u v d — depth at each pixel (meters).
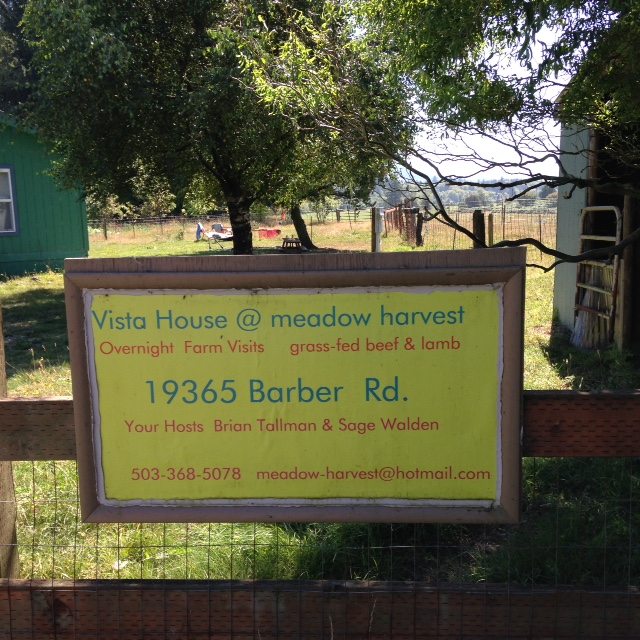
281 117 10.81
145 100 11.55
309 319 2.29
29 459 2.52
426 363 2.29
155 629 2.51
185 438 2.37
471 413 2.30
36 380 7.60
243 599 2.49
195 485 2.38
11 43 20.12
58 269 19.08
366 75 6.54
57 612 2.53
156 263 2.29
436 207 6.05
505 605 2.45
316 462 2.35
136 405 2.36
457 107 5.32
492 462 2.32
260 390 2.33
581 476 4.73
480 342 2.27
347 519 2.36
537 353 8.66
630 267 8.05
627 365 7.58
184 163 13.09
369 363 2.30
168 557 3.72
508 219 25.17
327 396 2.32
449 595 2.45
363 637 2.46
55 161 16.00
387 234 30.84
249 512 2.38
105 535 4.01
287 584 2.49
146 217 38.97
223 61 11.38
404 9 5.17
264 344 2.31
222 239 31.08
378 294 2.27
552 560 3.63
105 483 2.39
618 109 5.47
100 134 12.17
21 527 4.09
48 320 11.90
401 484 2.35
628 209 7.98
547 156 5.68
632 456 2.38
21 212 18.34
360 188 14.75
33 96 13.34
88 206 27.36
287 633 2.48
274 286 2.27
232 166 13.94
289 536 3.92
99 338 2.33
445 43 5.05
